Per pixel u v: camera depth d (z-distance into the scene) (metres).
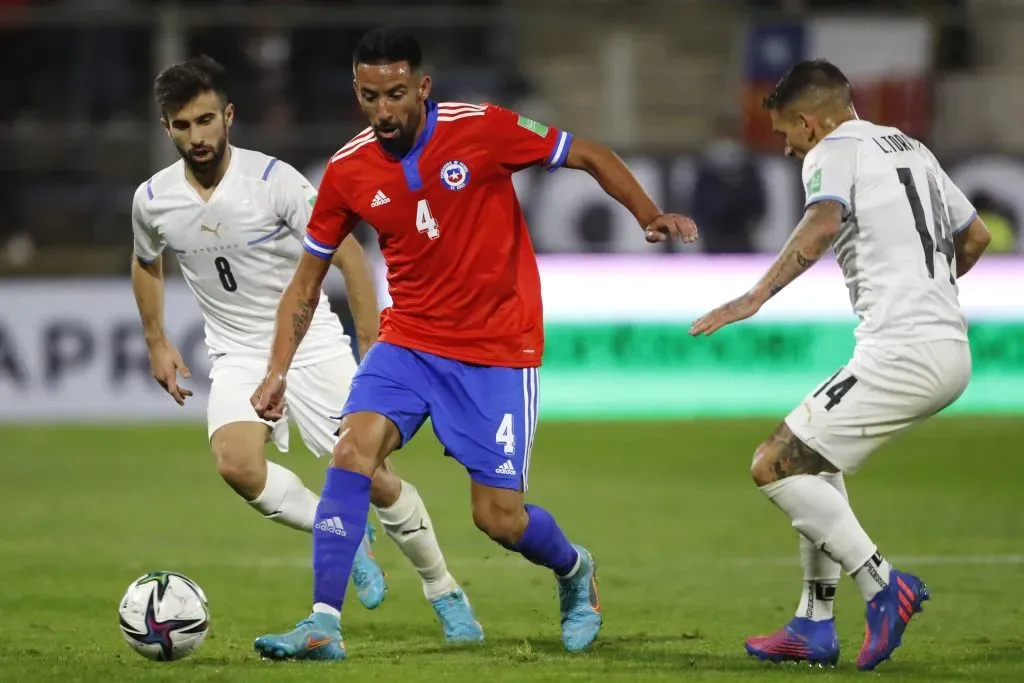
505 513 19.12
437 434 19.00
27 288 55.44
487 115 18.50
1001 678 17.73
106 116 63.69
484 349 18.95
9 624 22.86
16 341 55.41
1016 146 59.84
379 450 18.80
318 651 18.20
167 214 22.38
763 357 56.50
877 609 18.16
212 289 22.92
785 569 29.38
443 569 21.27
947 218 18.86
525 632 22.14
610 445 50.50
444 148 18.36
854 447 18.30
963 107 59.94
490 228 18.70
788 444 18.36
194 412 56.12
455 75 65.19
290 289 19.36
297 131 59.00
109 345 55.81
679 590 26.78
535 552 19.42
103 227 58.62
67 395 55.72
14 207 58.28
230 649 20.17
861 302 18.59
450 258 18.66
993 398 57.03
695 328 17.67
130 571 29.09
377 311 21.77
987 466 46.19
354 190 18.64
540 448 50.06
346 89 63.00
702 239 56.22
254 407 19.09
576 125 67.25
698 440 51.41
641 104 68.75
